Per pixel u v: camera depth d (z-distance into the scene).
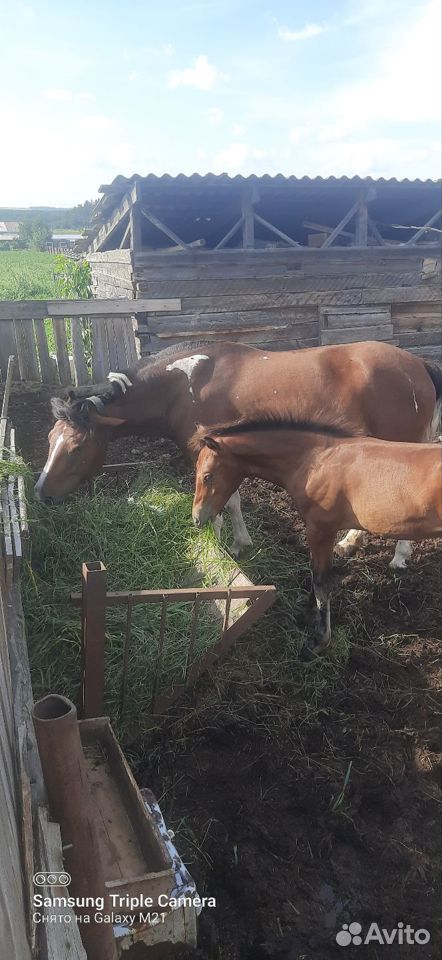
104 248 10.34
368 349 4.58
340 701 3.68
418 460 3.39
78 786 1.82
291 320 8.99
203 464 3.94
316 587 3.88
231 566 3.98
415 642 4.10
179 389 4.58
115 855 2.32
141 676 3.33
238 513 4.65
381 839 2.98
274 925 2.63
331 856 2.91
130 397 4.61
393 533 3.61
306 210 9.57
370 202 9.56
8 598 3.06
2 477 3.72
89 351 8.87
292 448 3.81
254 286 8.61
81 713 3.18
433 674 3.88
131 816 2.45
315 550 3.92
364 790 3.20
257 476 4.09
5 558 3.06
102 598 2.71
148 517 4.59
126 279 8.47
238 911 2.69
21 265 32.38
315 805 3.10
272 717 3.48
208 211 9.14
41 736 1.73
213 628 3.54
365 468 3.55
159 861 2.23
